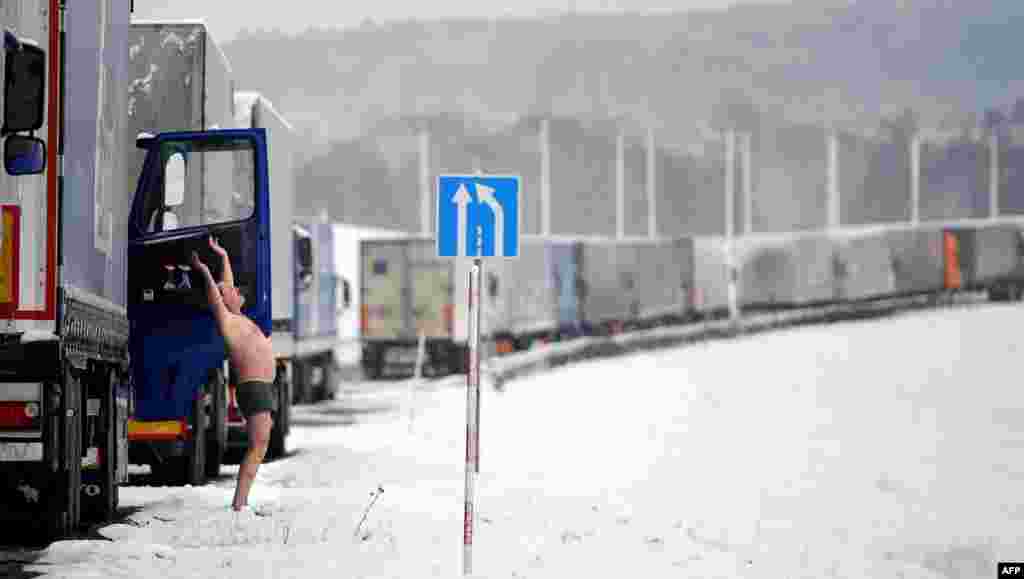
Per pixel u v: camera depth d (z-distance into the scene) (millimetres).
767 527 37750
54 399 28422
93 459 33250
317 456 51719
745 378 110500
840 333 166750
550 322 146000
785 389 99312
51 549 28109
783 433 69688
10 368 28094
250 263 42500
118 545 28500
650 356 140875
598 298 162000
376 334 118188
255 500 36656
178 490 38344
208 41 46250
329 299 91812
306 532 30734
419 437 64188
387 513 34062
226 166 42719
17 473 28312
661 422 75500
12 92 26594
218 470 44688
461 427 70562
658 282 181625
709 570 28484
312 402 88938
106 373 33656
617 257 168875
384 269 118312
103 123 32750
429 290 117938
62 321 28250
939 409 83375
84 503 33438
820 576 29438
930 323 176500
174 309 41969
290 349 56312
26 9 27516
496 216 30406
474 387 27594
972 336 153750
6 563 27094
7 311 27672
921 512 42312
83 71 30344
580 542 31469
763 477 51125
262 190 42656
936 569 33188
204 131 42500
